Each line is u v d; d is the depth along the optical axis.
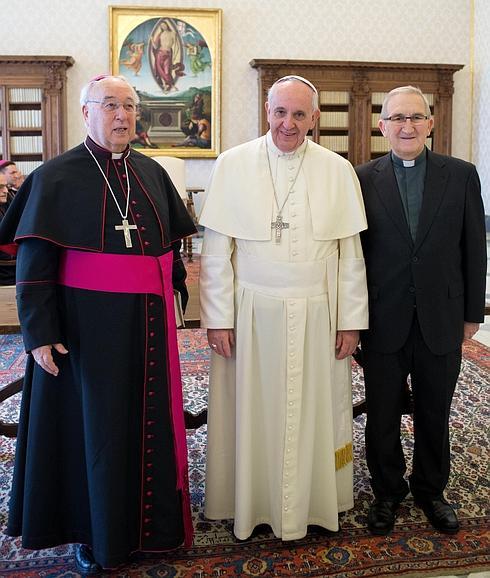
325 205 2.37
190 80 10.59
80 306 2.13
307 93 2.24
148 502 2.25
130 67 10.45
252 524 2.49
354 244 2.43
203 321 2.43
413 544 2.46
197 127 10.73
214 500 2.57
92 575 2.28
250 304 2.37
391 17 10.92
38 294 2.08
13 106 10.08
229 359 2.50
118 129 2.11
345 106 10.68
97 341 2.12
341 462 2.56
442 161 2.42
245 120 10.84
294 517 2.41
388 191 2.42
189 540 2.42
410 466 3.13
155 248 2.21
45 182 2.12
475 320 2.46
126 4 10.35
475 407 3.91
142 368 2.20
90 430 2.12
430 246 2.36
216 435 2.54
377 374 2.51
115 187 2.19
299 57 10.81
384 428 2.55
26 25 10.25
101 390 2.12
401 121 2.32
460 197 2.38
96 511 2.14
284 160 2.38
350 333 2.44
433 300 2.38
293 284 2.35
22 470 2.25
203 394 4.17
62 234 2.10
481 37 10.94
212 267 2.41
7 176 6.65
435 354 2.41
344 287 2.43
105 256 2.13
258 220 2.35
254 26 10.66
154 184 2.32
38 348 2.05
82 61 10.38
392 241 2.40
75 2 10.27
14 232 2.20
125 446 2.16
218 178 2.42
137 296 2.16
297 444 2.40
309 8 10.73
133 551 2.28
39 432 2.17
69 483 2.24
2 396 3.03
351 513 2.70
